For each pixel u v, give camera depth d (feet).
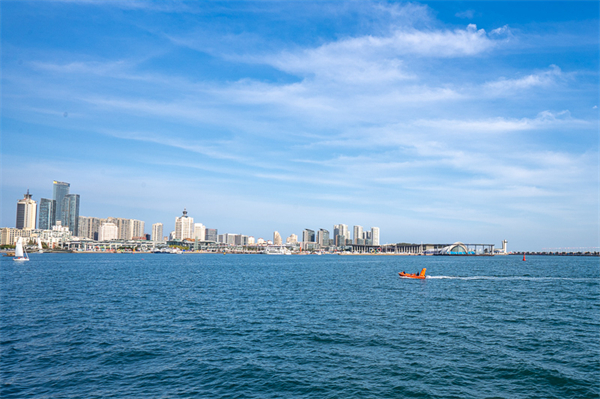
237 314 179.63
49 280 352.08
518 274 480.23
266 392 88.43
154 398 85.25
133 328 149.59
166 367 104.94
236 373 100.32
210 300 224.74
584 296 251.19
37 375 98.89
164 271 509.35
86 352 117.91
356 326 153.69
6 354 115.44
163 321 163.12
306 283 338.95
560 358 112.37
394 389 90.07
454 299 231.71
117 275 423.23
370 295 250.37
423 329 148.56
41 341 129.90
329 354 116.16
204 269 575.79
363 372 101.04
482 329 148.97
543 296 249.34
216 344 127.13
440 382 94.27
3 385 92.17
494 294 258.16
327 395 86.89
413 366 105.50
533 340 132.46
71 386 91.86
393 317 172.55
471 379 96.32
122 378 97.04
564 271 561.43
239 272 504.43
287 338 134.72
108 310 189.06
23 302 213.25
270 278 397.80
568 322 163.53
